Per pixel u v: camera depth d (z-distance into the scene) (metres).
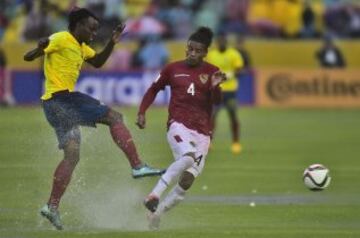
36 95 97.88
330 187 46.81
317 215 37.41
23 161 50.84
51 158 48.59
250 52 111.06
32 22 105.44
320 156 62.34
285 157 61.59
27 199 40.25
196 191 44.81
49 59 33.44
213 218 36.38
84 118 33.31
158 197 32.09
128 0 110.06
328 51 107.56
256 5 113.69
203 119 33.59
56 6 106.19
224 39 66.88
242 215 37.25
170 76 34.00
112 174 48.25
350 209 39.25
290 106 106.50
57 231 31.98
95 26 33.94
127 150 33.25
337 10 115.12
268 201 41.56
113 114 33.59
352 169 55.06
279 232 32.31
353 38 114.69
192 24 110.88
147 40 105.06
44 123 70.25
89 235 30.83
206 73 33.84
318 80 106.88
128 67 104.50
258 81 106.31
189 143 32.97
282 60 111.62
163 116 90.25
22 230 32.25
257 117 96.25
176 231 32.25
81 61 33.91
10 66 101.44
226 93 65.56
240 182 48.50
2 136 56.66
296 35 113.31
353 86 107.19
